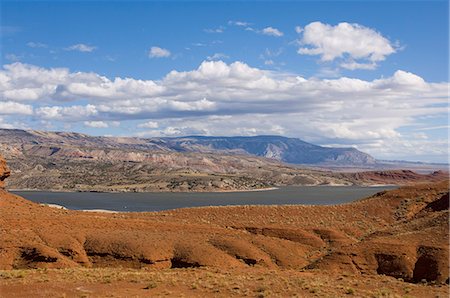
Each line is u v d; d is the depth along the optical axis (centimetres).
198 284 4200
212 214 8962
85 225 7100
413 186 9962
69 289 4012
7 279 4400
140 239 6394
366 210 9275
